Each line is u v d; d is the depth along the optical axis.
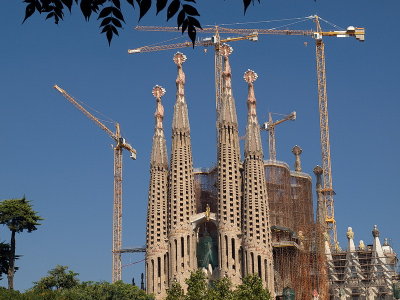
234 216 188.00
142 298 144.12
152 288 186.62
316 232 199.12
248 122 198.88
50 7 21.59
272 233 199.50
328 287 198.50
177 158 196.12
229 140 195.75
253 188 189.75
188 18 21.45
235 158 194.38
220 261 184.62
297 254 194.50
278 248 195.88
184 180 194.12
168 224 191.75
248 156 193.62
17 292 116.38
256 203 188.62
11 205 144.88
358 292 197.62
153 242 190.25
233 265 184.25
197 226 192.25
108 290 137.00
